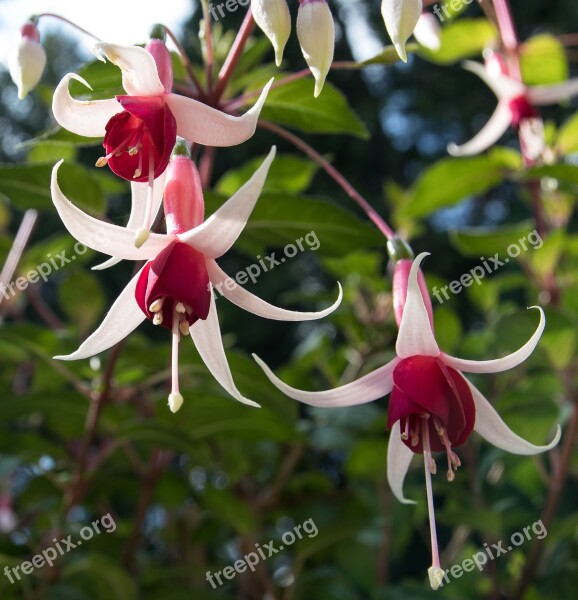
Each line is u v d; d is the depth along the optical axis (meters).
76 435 0.39
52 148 0.40
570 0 1.02
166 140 0.21
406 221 0.50
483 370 0.23
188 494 0.41
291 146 0.94
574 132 0.41
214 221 0.21
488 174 0.42
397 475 0.25
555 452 0.39
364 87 1.08
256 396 0.34
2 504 0.51
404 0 0.22
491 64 0.40
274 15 0.23
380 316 0.45
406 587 0.38
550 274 0.42
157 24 0.23
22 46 0.28
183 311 0.22
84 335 0.45
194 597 0.37
